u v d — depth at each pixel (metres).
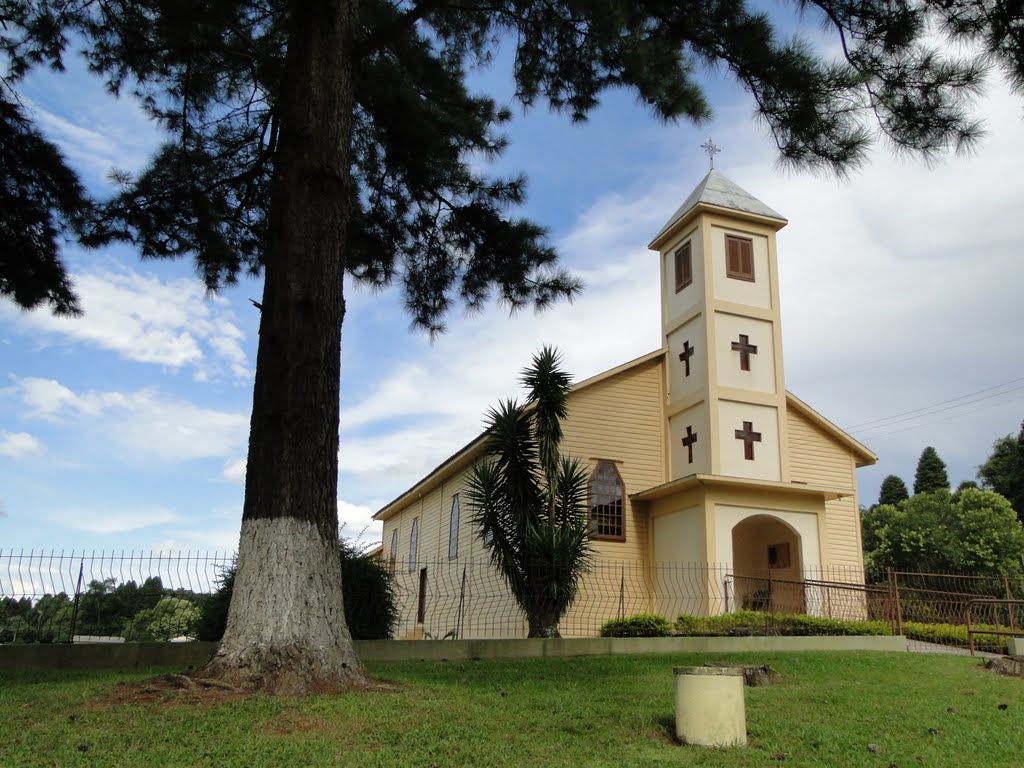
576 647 12.84
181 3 9.96
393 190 13.23
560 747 5.91
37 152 10.34
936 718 7.46
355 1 9.41
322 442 7.94
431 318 14.07
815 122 8.85
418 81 12.36
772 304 22.31
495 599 20.59
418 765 5.32
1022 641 14.58
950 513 41.12
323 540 7.76
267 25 11.38
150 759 5.26
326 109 8.71
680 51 10.18
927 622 18.16
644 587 20.45
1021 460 43.66
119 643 10.62
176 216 12.73
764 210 23.20
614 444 21.47
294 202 8.41
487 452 16.91
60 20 10.96
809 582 17.19
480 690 8.25
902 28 7.99
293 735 5.89
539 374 16.73
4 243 10.88
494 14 11.16
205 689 6.98
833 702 8.25
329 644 7.50
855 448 23.52
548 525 15.65
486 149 13.14
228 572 12.59
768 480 19.81
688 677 6.32
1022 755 6.13
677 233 23.64
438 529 26.33
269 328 8.11
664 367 22.78
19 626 10.89
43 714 6.42
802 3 8.38
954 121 8.26
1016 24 7.56
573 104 11.73
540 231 12.91
